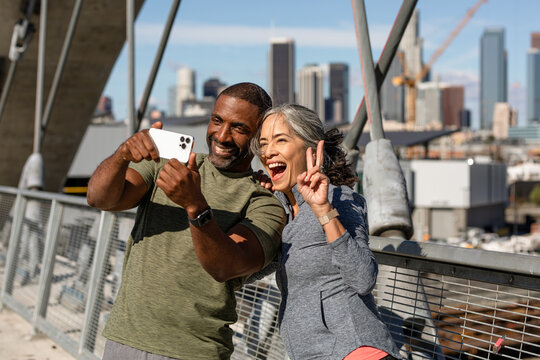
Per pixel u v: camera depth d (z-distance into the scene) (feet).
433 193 247.29
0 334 18.69
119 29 53.88
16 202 21.58
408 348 7.91
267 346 9.64
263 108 6.90
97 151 154.61
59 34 53.36
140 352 6.55
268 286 9.80
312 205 5.95
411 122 499.10
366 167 11.50
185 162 6.02
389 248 8.02
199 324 6.59
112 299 13.93
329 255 6.16
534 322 6.69
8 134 64.59
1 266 23.24
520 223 390.42
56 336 16.42
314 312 6.16
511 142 628.69
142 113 22.30
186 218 6.80
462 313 7.37
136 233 7.13
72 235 16.67
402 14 12.48
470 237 245.45
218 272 6.07
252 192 6.87
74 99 61.57
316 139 6.50
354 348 5.93
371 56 12.50
